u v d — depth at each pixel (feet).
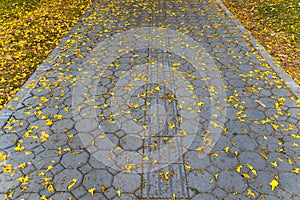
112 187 9.38
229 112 12.74
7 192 9.23
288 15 23.35
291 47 18.57
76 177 9.73
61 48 18.63
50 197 9.05
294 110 12.86
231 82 14.90
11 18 24.20
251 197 9.01
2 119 12.34
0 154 10.61
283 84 14.74
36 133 11.63
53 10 25.76
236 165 10.13
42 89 14.40
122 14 24.64
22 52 18.21
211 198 8.98
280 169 9.98
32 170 10.00
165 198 9.02
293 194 9.13
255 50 18.13
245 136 11.42
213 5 26.37
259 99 13.60
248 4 26.30
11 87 14.64
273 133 11.57
